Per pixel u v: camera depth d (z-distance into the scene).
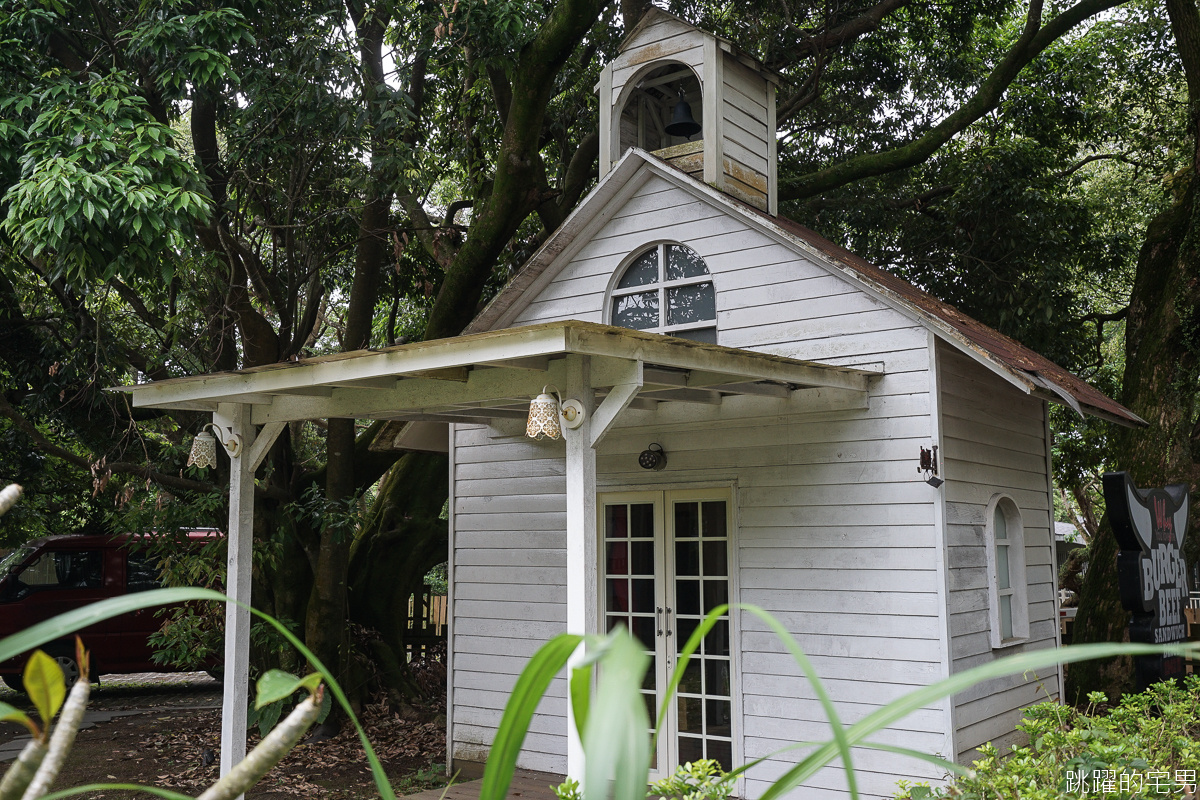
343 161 10.13
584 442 5.39
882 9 12.23
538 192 10.19
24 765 1.08
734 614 7.48
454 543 9.16
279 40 9.18
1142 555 6.36
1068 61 14.27
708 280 8.05
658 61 8.55
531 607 8.57
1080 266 15.69
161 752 9.65
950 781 6.27
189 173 7.68
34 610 12.45
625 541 8.23
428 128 12.96
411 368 5.61
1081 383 8.65
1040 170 13.27
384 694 11.38
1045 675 8.18
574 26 9.06
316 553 11.10
